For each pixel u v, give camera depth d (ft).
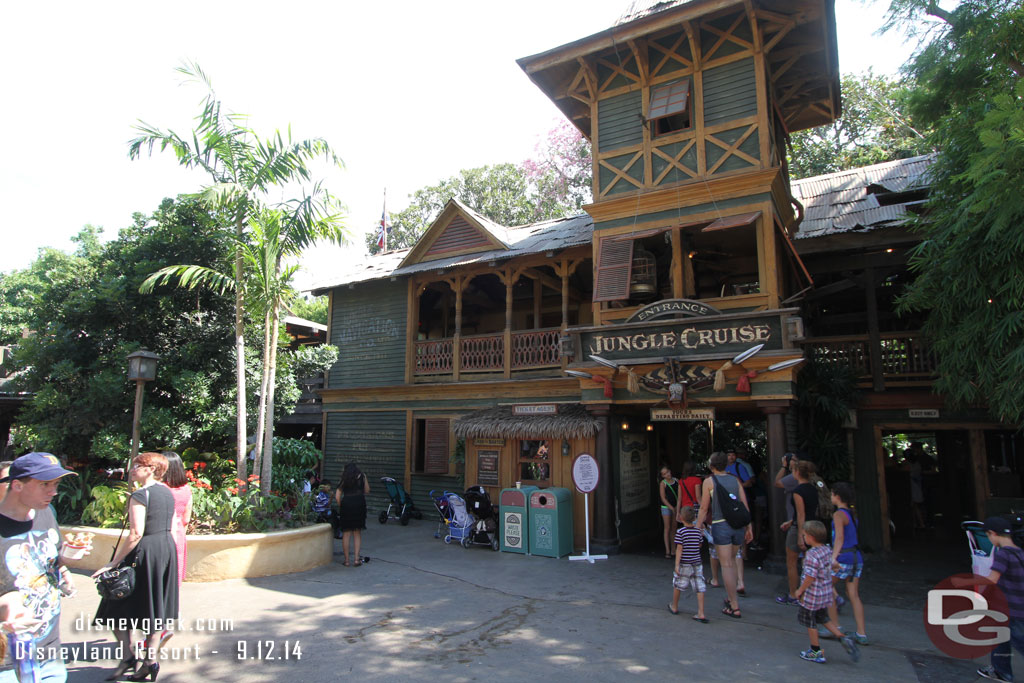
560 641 20.39
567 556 35.04
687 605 24.99
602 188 39.37
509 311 47.62
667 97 37.37
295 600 25.31
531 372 45.88
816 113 45.98
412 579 29.27
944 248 30.45
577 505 37.27
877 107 85.81
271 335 37.70
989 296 27.63
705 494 24.14
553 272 53.11
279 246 37.27
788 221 40.11
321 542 32.24
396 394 52.70
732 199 35.01
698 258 45.32
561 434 37.01
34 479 10.87
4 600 9.98
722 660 18.76
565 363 44.06
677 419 35.19
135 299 38.88
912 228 36.40
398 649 19.45
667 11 35.40
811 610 18.63
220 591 26.61
